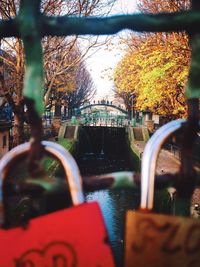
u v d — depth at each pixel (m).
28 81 1.06
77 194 1.13
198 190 13.77
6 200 1.16
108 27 1.14
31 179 1.15
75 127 37.22
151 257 1.08
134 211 1.10
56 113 41.91
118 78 21.56
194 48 1.10
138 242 1.09
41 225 1.11
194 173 1.19
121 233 14.81
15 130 17.12
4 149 17.69
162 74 15.52
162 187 1.20
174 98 18.19
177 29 1.13
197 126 1.13
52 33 1.14
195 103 1.13
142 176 1.15
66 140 32.84
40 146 1.13
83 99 72.94
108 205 19.28
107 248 1.09
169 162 19.84
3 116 19.83
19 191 1.15
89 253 1.09
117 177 1.16
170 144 23.88
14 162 1.17
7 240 1.11
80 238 1.09
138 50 16.98
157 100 18.86
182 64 14.70
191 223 1.08
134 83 20.86
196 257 1.07
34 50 1.06
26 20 1.06
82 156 42.03
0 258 1.11
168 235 1.08
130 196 20.84
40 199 1.30
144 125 39.97
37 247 1.10
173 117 24.91
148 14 1.12
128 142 37.03
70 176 1.14
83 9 13.74
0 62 15.92
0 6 12.55
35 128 1.12
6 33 1.12
